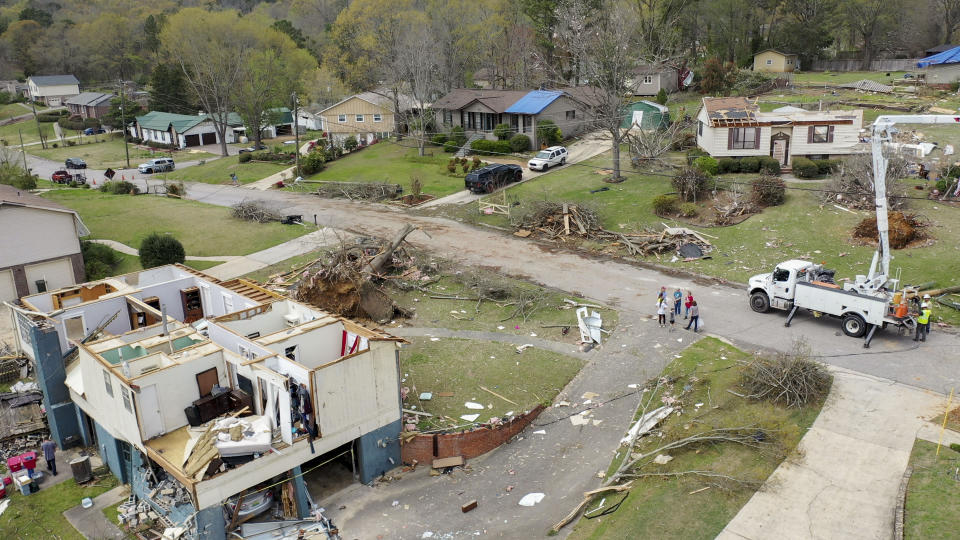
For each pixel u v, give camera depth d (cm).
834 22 8400
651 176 4784
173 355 1886
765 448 1878
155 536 1727
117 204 5166
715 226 3784
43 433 2262
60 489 1975
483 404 2269
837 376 2250
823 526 1573
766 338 2591
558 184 4862
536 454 2045
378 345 1914
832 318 2755
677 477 1812
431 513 1816
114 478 2022
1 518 1853
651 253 3584
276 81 7988
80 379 2111
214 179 6203
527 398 2306
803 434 1936
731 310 2881
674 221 3919
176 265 2700
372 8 8000
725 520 1622
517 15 7881
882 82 6850
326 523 1758
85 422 2161
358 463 1984
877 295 2483
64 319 2238
